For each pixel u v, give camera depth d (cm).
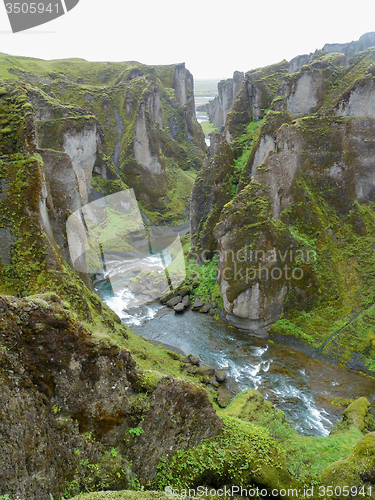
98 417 826
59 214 1730
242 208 2723
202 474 980
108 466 821
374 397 1984
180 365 2120
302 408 1891
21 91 1733
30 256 1443
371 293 2577
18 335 706
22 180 1491
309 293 2638
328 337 2452
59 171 1727
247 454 1058
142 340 2152
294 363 2320
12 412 641
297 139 2825
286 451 1171
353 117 2866
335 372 2223
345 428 1538
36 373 728
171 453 962
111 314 1912
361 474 1070
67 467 755
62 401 773
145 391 916
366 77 2802
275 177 2769
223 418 1161
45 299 824
